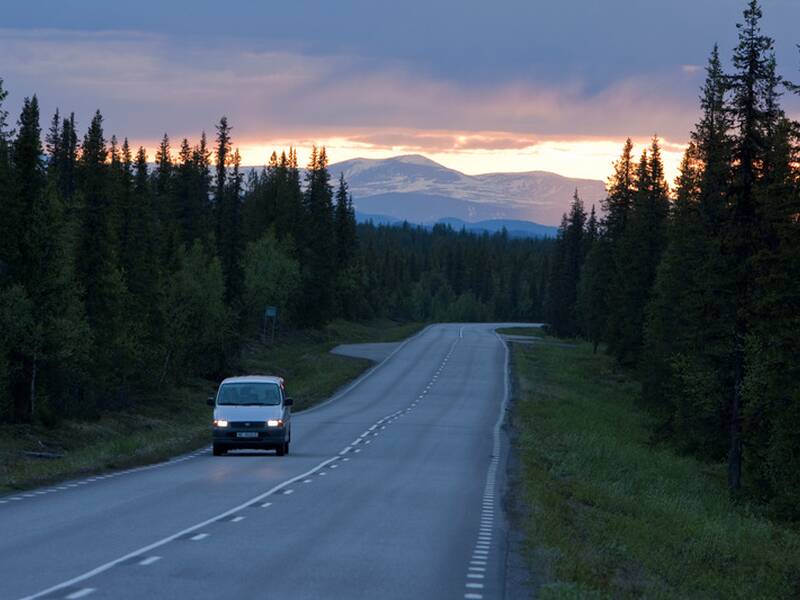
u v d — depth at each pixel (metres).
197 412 104.06
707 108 95.44
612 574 22.50
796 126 54.44
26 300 75.88
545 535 26.33
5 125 76.94
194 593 16.73
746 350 60.88
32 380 76.94
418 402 99.62
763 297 56.50
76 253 91.19
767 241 64.00
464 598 17.47
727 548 37.34
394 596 17.28
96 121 94.25
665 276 91.56
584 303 197.50
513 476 44.25
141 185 125.25
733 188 65.81
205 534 24.27
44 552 21.05
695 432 72.62
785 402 54.53
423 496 34.88
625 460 66.06
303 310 194.75
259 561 20.47
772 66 65.12
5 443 66.94
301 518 28.08
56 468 40.53
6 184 78.25
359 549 22.72
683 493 57.75
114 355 98.19
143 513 28.30
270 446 51.34
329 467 45.47
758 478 61.09
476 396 106.50
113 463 44.28
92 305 91.94
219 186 159.62
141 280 107.88
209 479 39.00
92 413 84.94
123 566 19.36
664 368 91.12
